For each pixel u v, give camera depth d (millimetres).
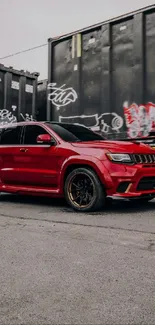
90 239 3709
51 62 8234
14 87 10781
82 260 3064
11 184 6527
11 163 6457
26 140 6344
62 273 2766
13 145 6469
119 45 7004
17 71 10836
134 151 5207
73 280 2621
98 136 6453
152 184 5355
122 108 6910
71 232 4012
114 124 7023
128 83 6832
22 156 6250
